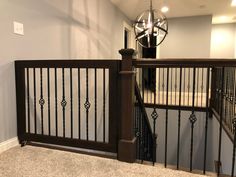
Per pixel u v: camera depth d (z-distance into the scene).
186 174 1.69
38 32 2.55
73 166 1.77
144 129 3.74
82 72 3.67
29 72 2.44
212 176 1.67
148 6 5.42
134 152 1.90
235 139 1.76
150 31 3.20
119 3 5.18
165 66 1.76
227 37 7.41
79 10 3.55
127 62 1.83
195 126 4.96
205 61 1.66
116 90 1.89
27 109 2.35
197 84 5.95
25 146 2.20
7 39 2.10
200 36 6.54
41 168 1.73
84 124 3.76
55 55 2.90
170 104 5.17
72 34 3.34
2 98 2.08
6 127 2.14
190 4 5.27
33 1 2.45
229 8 5.65
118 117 1.91
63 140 2.14
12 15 2.15
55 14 2.89
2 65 2.06
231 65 1.61
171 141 5.24
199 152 4.97
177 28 6.73
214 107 4.22
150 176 1.63
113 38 5.29
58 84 3.01
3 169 1.70
